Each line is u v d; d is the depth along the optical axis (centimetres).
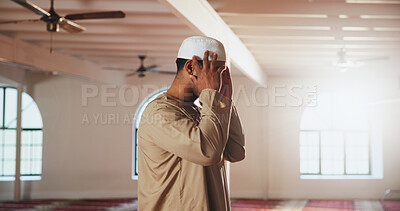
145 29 723
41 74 1252
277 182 1269
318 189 1264
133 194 1252
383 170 1257
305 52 870
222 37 593
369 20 646
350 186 1261
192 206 147
